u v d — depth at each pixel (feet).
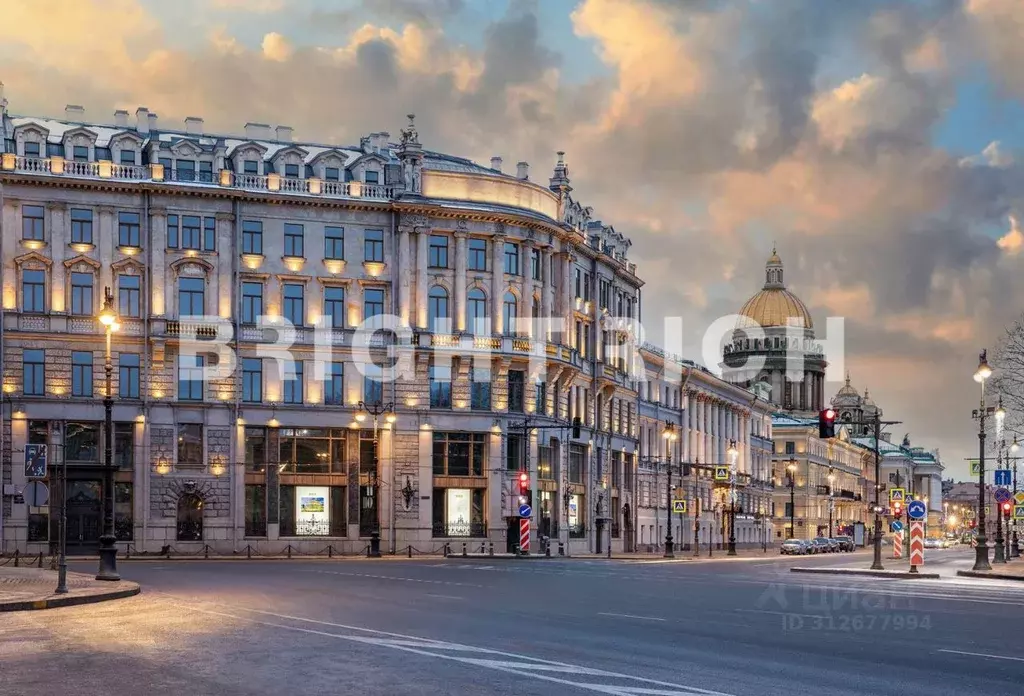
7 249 299.58
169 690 67.97
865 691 69.36
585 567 247.09
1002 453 377.91
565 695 66.39
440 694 66.85
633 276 427.74
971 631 104.17
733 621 112.37
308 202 322.75
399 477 325.21
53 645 88.99
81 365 303.27
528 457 339.77
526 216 341.21
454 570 217.97
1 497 294.46
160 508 305.53
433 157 360.07
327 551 317.63
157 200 310.86
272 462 315.78
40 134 305.12
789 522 647.15
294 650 85.46
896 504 359.25
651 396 451.94
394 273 329.93
